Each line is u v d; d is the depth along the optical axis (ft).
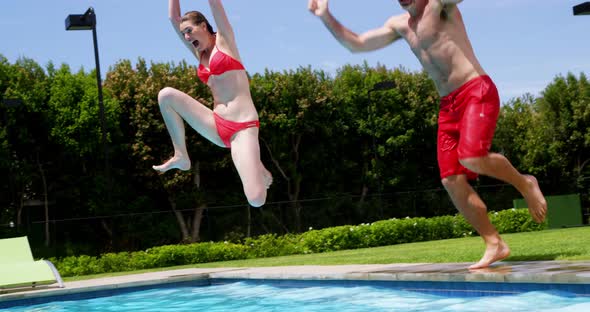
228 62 19.66
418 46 25.08
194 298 31.01
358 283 27.94
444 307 21.53
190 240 65.77
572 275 20.13
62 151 105.09
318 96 119.44
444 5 24.17
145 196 106.11
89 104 103.24
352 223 75.66
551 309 18.92
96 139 103.24
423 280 24.93
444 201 80.07
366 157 125.08
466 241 52.80
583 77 125.49
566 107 123.85
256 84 119.14
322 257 47.11
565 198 78.28
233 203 109.40
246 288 32.94
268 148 117.08
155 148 106.01
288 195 118.21
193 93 107.04
